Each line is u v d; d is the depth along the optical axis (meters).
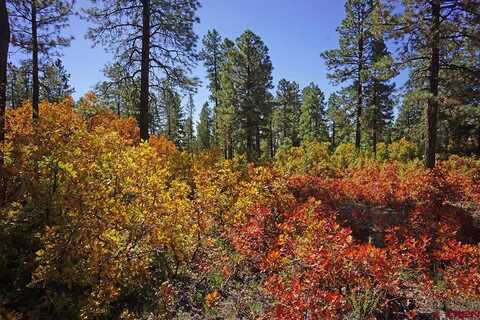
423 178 10.23
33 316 4.34
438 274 6.61
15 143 5.36
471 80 13.24
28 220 4.98
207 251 6.66
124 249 5.13
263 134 30.56
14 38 12.82
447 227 7.31
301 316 4.11
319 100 52.84
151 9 13.96
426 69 14.20
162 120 45.94
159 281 5.75
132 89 14.50
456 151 31.91
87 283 4.72
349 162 21.77
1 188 5.09
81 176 4.91
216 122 36.44
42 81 20.55
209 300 5.06
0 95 6.91
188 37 13.77
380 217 9.64
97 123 13.75
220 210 7.30
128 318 4.48
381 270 5.05
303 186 11.27
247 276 6.21
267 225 7.02
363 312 5.01
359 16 25.83
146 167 5.98
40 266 4.34
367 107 26.92
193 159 11.84
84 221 4.66
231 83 27.73
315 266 4.77
